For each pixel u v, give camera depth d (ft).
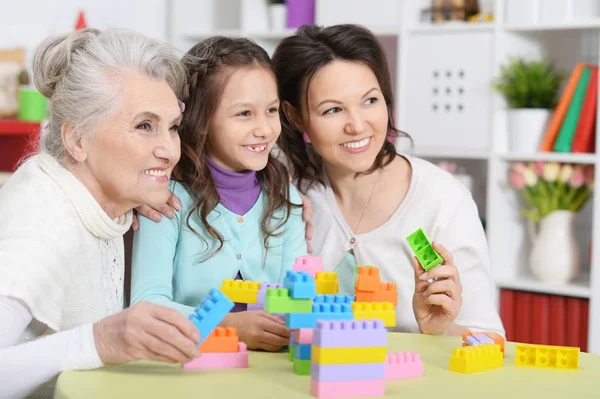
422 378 3.96
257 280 5.54
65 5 10.53
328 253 6.29
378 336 3.63
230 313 4.69
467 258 6.06
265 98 5.31
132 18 11.34
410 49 9.73
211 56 5.30
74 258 4.33
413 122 9.77
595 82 8.87
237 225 5.48
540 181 9.24
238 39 5.49
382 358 3.65
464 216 6.17
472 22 9.55
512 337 9.34
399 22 9.75
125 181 4.36
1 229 4.13
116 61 4.32
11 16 10.00
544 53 10.02
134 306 3.84
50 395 4.61
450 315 4.99
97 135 4.31
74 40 4.43
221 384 3.73
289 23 10.62
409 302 6.10
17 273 3.92
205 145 5.45
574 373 4.14
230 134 5.26
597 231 8.70
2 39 9.90
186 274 5.36
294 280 3.95
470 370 4.09
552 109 9.30
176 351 3.77
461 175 9.82
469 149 9.43
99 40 4.41
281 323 4.56
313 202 6.41
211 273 5.36
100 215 4.43
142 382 3.73
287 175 5.74
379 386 3.65
